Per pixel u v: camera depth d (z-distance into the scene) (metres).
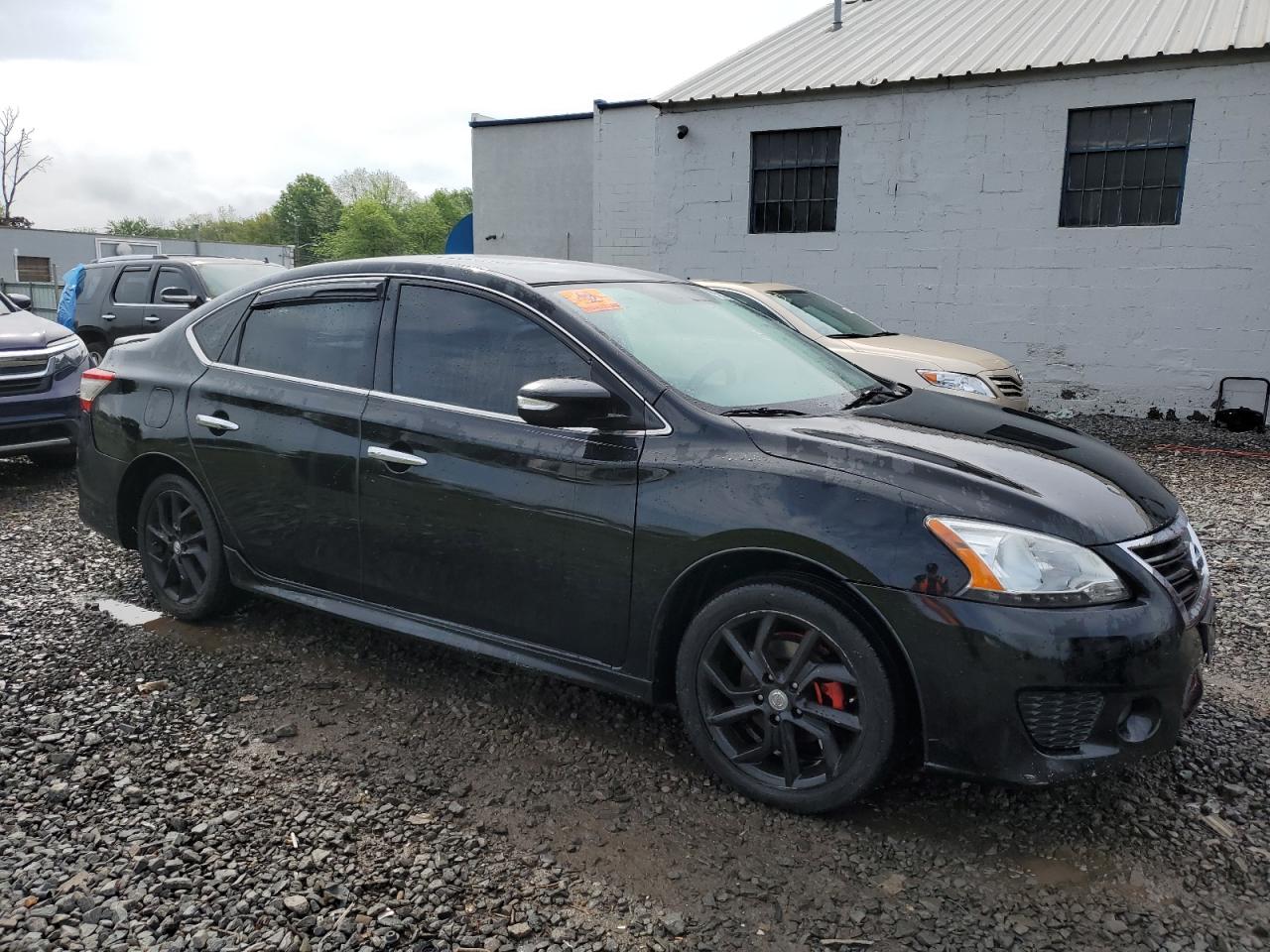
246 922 2.46
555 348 3.42
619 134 17.45
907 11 15.70
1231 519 6.62
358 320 3.92
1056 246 11.98
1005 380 8.08
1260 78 10.63
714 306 4.08
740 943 2.41
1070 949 2.39
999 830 2.90
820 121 13.17
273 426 3.99
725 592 3.02
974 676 2.65
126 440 4.54
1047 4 14.25
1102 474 3.12
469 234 21.83
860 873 2.69
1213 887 2.64
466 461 3.46
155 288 11.77
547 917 2.50
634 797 3.07
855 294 13.29
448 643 3.62
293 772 3.20
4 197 60.69
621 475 3.15
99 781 3.11
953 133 12.34
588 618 3.26
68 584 5.05
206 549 4.38
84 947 2.36
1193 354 11.43
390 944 2.38
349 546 3.82
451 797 3.06
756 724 3.07
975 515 2.72
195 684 3.85
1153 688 2.68
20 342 7.38
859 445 2.99
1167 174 11.35
